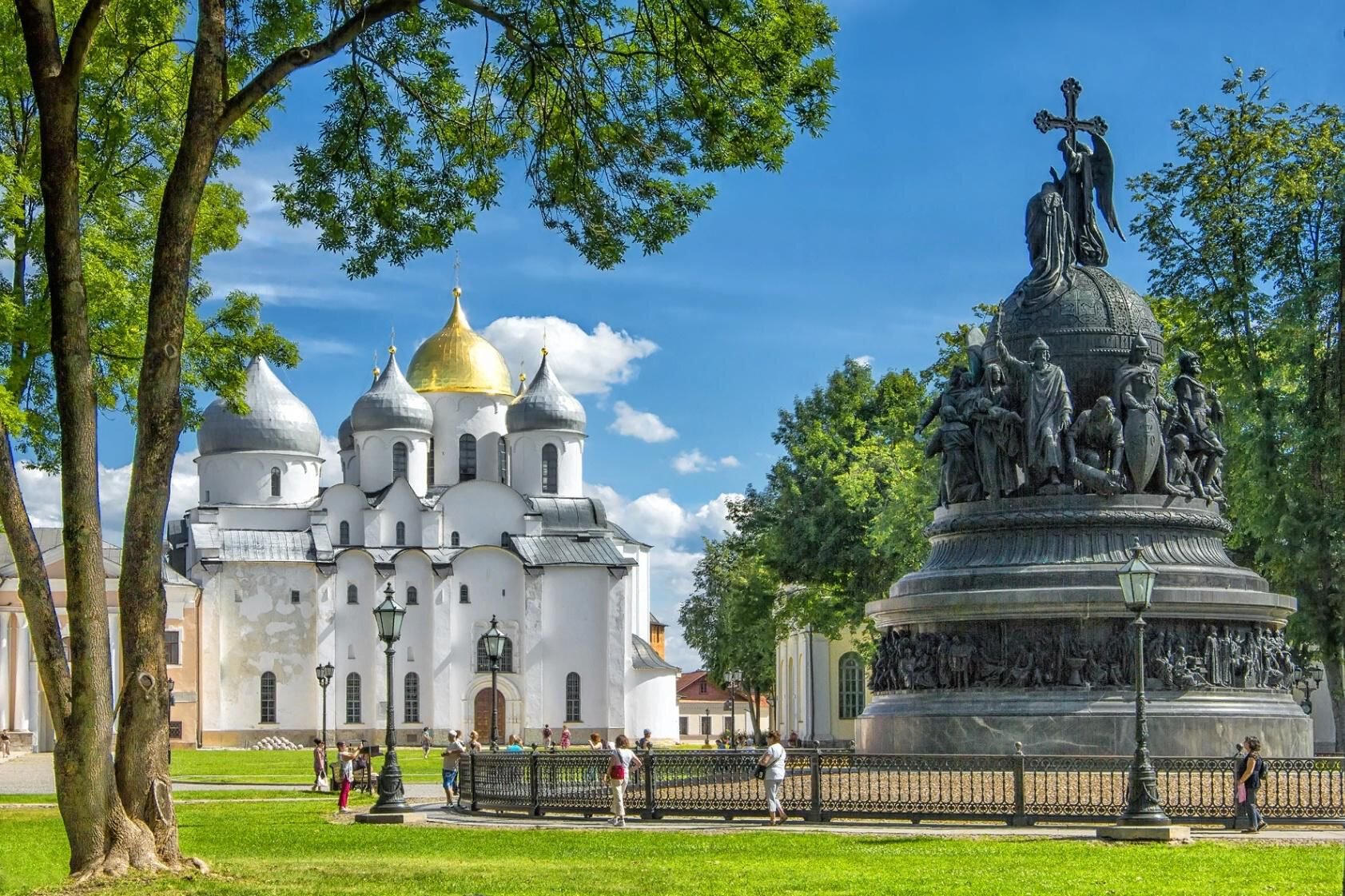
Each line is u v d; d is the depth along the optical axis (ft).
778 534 240.94
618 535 429.79
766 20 76.79
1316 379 168.55
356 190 83.97
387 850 82.84
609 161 82.12
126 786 65.67
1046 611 104.12
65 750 63.87
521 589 369.91
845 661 319.47
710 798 95.04
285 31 80.74
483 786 110.32
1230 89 184.34
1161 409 113.29
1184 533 110.11
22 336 108.99
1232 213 181.37
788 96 78.84
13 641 308.40
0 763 249.34
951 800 87.76
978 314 222.89
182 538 398.01
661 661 391.04
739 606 273.95
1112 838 77.71
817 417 255.70
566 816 102.12
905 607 110.32
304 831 99.25
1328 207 176.55
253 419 370.53
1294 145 180.14
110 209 118.11
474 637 365.61
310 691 355.15
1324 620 165.89
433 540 370.53
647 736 202.39
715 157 80.84
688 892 60.75
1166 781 86.48
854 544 231.71
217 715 349.61
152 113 116.16
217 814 122.52
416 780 198.08
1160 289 187.83
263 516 366.63
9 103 115.03
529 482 399.03
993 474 112.47
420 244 84.99
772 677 356.38
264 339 124.47
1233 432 173.17
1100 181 122.31
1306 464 167.02
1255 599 106.22
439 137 84.38
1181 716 101.40
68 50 64.28
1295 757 99.81
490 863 73.00
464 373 404.36
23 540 64.23
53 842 92.22
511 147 84.33
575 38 78.28
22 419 97.09
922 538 197.57
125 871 63.62
